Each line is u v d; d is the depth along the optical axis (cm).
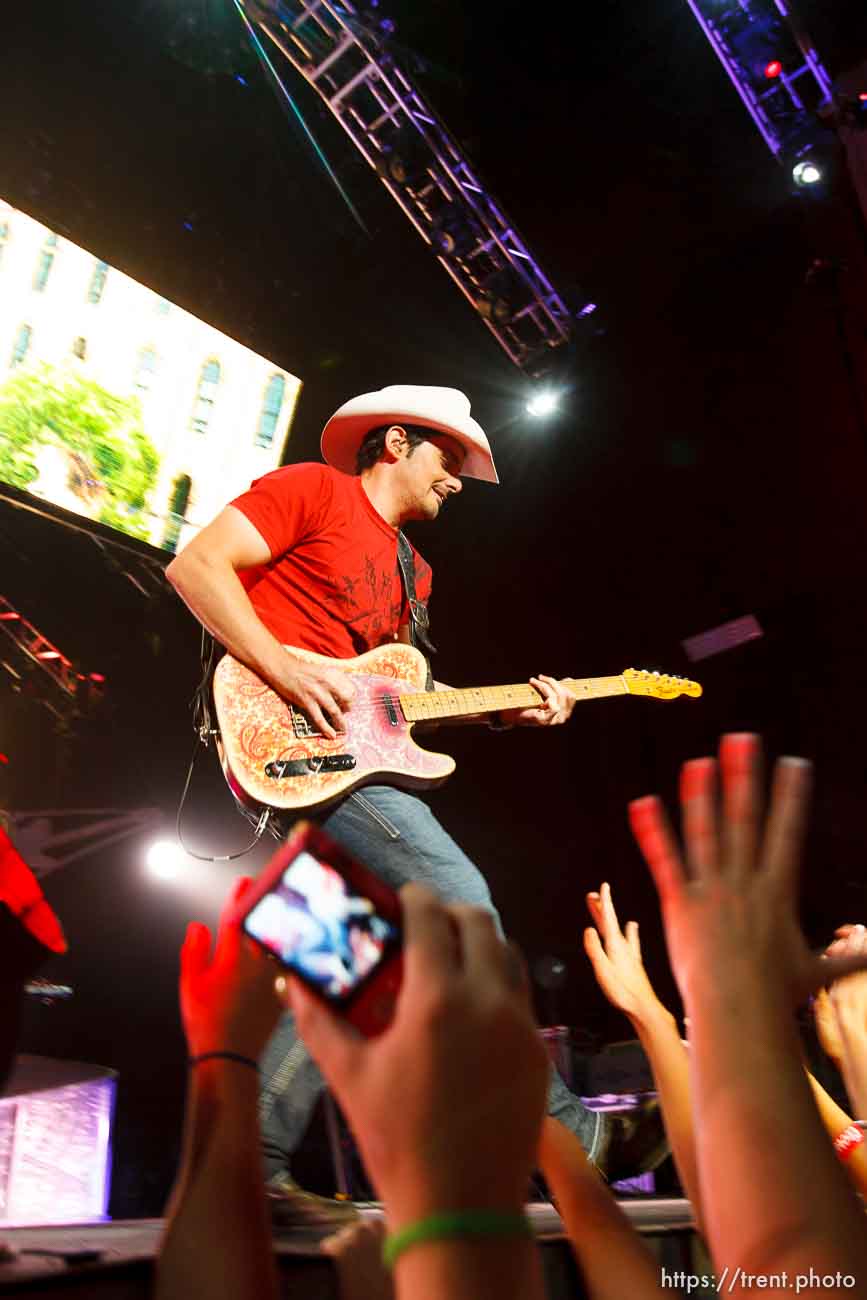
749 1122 57
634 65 692
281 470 227
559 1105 193
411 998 51
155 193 684
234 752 202
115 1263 89
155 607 767
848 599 734
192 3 599
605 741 867
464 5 645
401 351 773
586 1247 95
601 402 812
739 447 775
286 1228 153
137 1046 818
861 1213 55
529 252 668
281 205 700
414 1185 50
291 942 54
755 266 747
